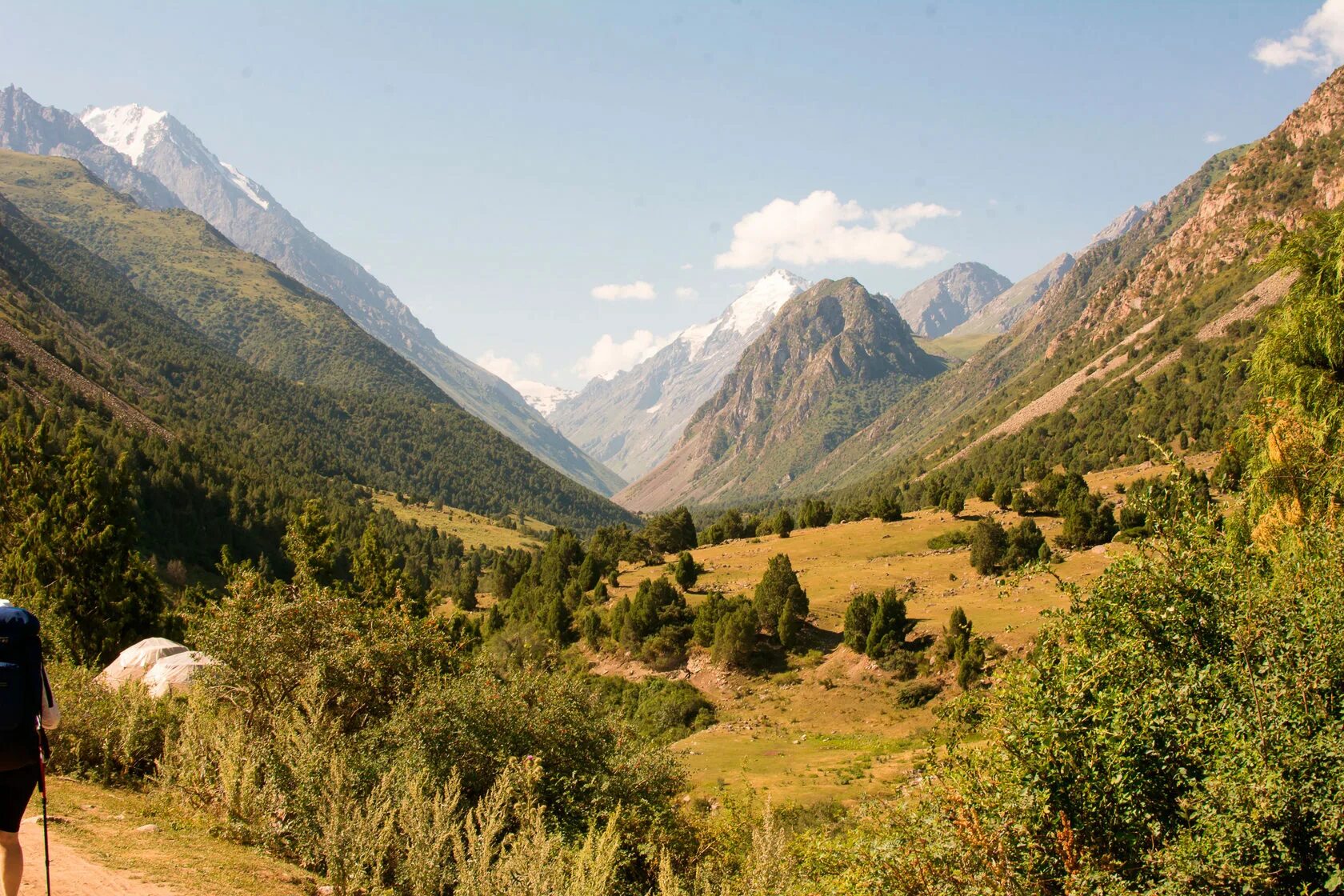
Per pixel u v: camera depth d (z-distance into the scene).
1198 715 7.31
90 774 13.70
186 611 17.20
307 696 14.09
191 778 12.41
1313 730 7.09
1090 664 7.89
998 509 104.81
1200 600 8.29
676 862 12.84
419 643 16.62
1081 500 79.75
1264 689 7.30
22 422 107.00
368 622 17.00
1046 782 7.14
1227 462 15.62
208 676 15.29
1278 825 6.46
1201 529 8.72
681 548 113.44
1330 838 6.34
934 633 61.28
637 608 71.38
